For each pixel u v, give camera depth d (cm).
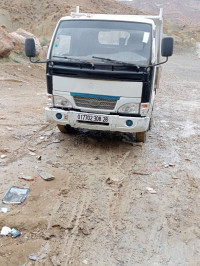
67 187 298
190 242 239
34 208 262
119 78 329
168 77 1228
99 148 395
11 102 602
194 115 601
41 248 222
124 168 347
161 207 279
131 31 357
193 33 3622
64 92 350
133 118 340
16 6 3309
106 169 340
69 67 339
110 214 264
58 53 352
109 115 343
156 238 241
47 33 2917
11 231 234
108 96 338
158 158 380
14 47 1102
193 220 264
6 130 436
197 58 2212
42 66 1056
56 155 365
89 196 287
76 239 233
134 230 247
